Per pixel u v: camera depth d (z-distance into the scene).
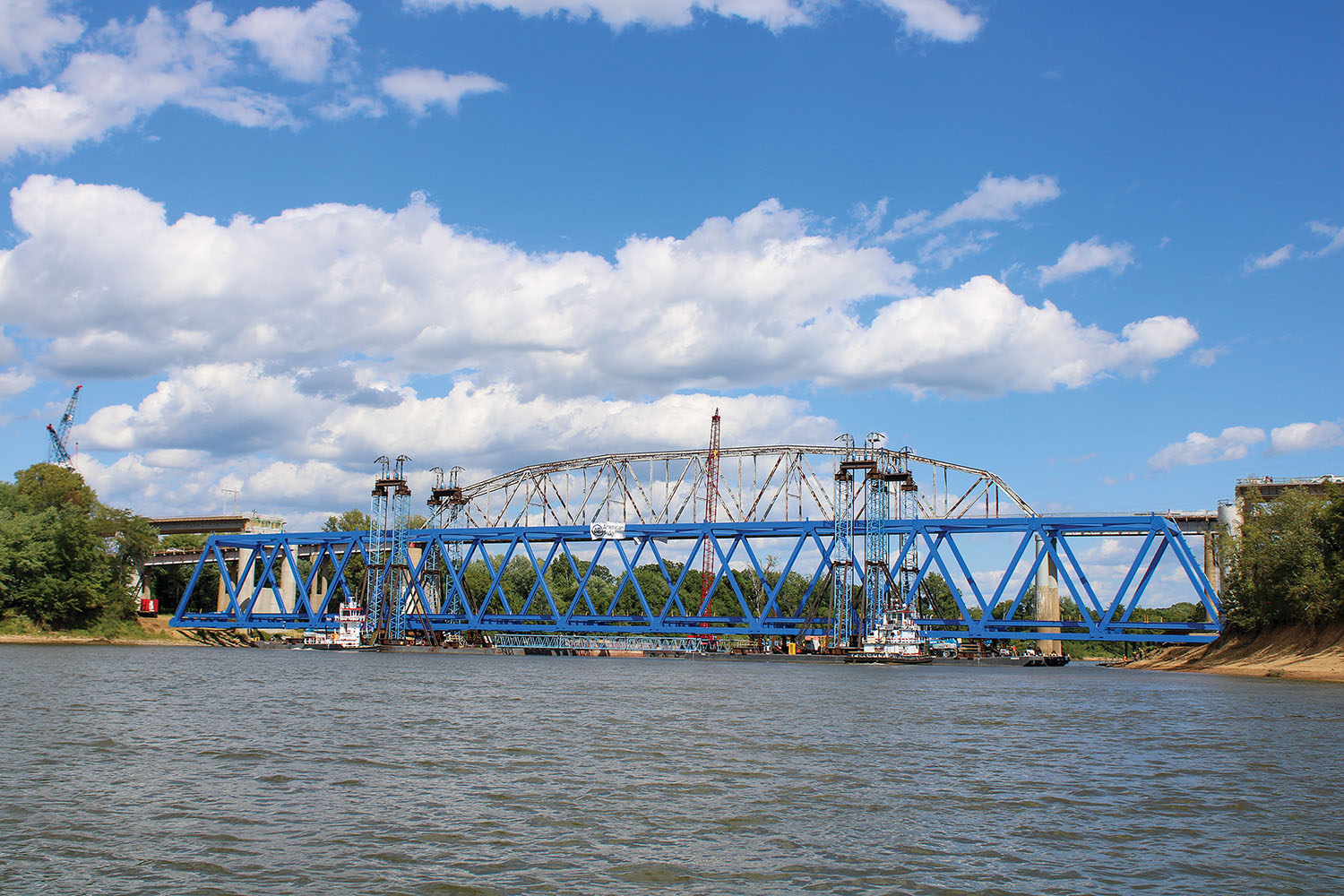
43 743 45.06
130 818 30.34
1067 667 158.38
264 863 25.75
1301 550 114.69
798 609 155.75
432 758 42.62
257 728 51.91
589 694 79.38
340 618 172.75
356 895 23.34
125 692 71.94
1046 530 137.12
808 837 29.03
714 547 153.62
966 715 63.88
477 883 24.41
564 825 30.14
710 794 35.12
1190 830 30.45
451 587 181.50
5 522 157.38
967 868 26.03
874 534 148.12
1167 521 132.25
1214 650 135.75
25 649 133.88
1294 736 53.66
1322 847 28.52
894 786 37.09
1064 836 29.55
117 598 171.00
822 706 69.25
